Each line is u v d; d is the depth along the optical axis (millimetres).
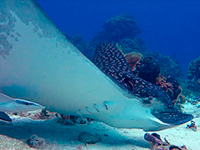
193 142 3336
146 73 4621
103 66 3723
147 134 3041
